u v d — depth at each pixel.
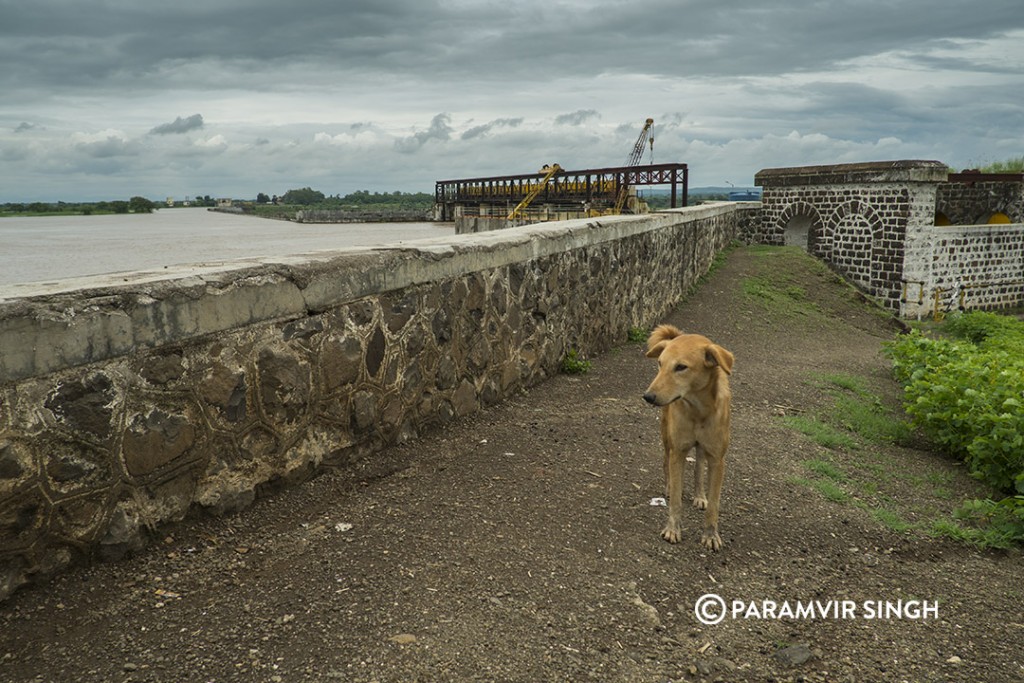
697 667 3.12
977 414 6.28
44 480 3.06
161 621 3.06
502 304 6.64
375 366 4.94
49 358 3.01
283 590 3.34
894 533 4.67
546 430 6.00
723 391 4.00
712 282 17.55
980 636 3.56
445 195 77.12
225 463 3.90
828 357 11.79
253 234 65.56
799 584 3.93
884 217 22.70
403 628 3.13
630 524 4.39
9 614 2.98
